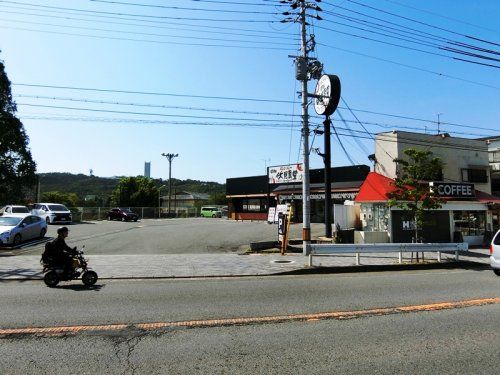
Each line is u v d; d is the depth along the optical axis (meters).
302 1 18.23
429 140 26.17
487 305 8.65
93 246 21.41
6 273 13.02
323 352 5.60
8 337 6.21
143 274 13.09
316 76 18.39
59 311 7.88
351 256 18.53
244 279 12.58
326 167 23.38
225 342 6.02
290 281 12.08
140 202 68.88
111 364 5.14
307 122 18.02
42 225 24.20
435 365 5.15
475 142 28.38
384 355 5.50
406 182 18.11
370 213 24.36
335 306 8.45
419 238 23.09
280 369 4.98
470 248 24.14
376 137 25.92
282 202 42.06
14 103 34.62
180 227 32.50
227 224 37.03
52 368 5.00
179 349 5.70
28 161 36.16
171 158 62.97
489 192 28.78
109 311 7.89
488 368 5.06
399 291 10.30
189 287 10.84
